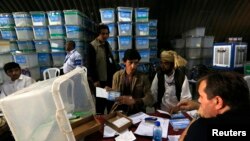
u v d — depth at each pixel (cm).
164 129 126
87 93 125
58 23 350
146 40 357
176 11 422
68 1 402
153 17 437
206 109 72
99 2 404
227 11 416
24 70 343
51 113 83
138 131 123
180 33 466
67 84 100
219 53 308
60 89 89
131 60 168
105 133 122
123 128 124
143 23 350
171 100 191
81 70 120
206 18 433
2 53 303
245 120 63
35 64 369
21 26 360
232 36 465
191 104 159
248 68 280
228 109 66
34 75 367
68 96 103
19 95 77
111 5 410
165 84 191
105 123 133
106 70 278
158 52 454
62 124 80
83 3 406
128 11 339
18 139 79
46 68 375
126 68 176
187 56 425
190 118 143
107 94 159
